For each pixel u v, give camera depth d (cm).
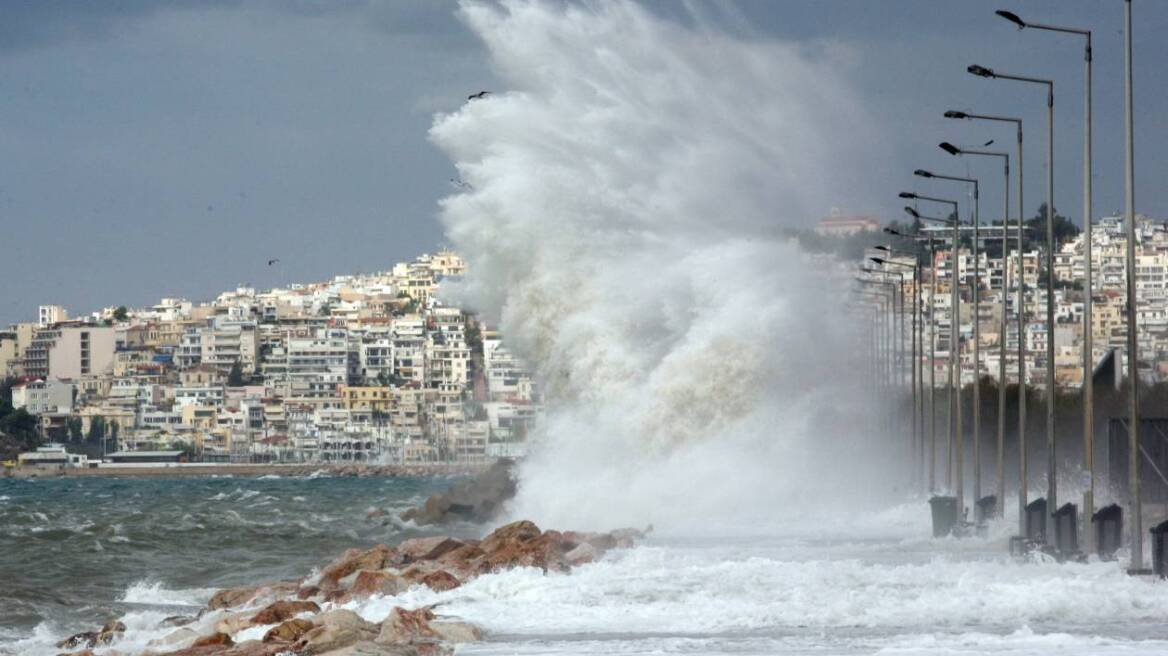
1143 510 13138
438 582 11825
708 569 11900
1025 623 8731
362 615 10431
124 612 13800
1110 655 7431
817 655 7731
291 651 8712
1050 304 14025
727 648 8125
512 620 9556
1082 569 11319
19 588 15762
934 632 8469
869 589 10250
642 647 8275
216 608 12875
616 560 13262
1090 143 12738
